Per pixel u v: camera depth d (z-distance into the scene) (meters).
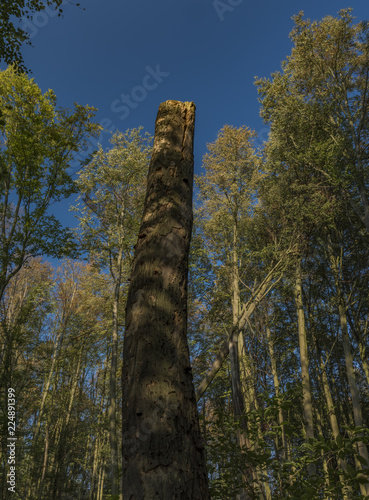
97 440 20.58
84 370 22.83
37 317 14.01
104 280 16.09
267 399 3.44
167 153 2.11
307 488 2.64
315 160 13.38
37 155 10.95
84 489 22.83
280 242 11.05
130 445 1.32
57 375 18.39
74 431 20.78
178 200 1.95
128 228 14.48
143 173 14.42
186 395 1.45
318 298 16.81
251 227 13.19
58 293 19.89
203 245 15.55
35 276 20.16
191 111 2.37
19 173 10.86
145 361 1.46
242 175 14.06
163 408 1.36
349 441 2.62
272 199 12.66
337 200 13.48
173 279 1.69
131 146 14.36
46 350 16.31
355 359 16.58
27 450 16.06
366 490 9.43
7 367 11.59
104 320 16.36
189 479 1.26
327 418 16.31
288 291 14.91
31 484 17.50
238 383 6.08
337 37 14.67
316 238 14.73
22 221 10.85
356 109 15.16
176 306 1.63
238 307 11.67
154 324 1.54
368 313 15.83
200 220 15.57
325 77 15.50
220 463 3.58
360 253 15.70
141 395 1.39
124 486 1.27
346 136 14.20
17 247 10.61
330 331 16.95
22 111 11.19
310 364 16.16
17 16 6.21
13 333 11.98
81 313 19.00
